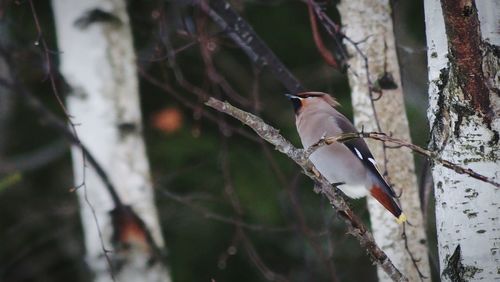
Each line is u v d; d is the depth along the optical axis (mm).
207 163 15891
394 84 12000
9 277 16703
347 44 12031
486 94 8500
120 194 12961
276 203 15844
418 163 14602
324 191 8625
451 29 8227
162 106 16000
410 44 15352
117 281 12766
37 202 16875
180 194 15711
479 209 8602
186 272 16156
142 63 14234
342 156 11438
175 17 12898
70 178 17000
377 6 12016
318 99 12188
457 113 8625
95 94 12969
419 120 14547
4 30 14508
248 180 15852
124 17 13055
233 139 15984
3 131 16906
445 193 8734
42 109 13320
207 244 16203
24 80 16078
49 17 15578
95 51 12961
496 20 8578
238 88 15977
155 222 13070
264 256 16094
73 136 12109
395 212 11055
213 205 15914
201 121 16031
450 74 8586
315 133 11828
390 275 8766
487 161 8570
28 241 16844
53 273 16812
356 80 12016
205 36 12359
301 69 15914
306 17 15961
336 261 15711
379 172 11266
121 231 12969
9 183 14891
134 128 13047
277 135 8211
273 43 16016
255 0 14414
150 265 12969
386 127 11984
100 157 12984
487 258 8578
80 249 16641
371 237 8742
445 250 8758
